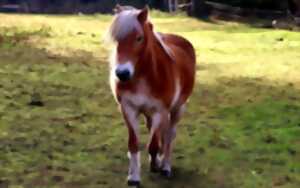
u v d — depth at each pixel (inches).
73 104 354.9
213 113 346.0
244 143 287.0
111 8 1163.9
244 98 385.7
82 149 272.5
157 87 215.0
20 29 716.7
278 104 366.3
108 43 210.2
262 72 487.8
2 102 347.6
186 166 253.9
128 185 229.0
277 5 997.8
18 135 288.4
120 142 284.5
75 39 649.6
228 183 236.1
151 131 225.8
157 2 1170.0
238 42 680.4
